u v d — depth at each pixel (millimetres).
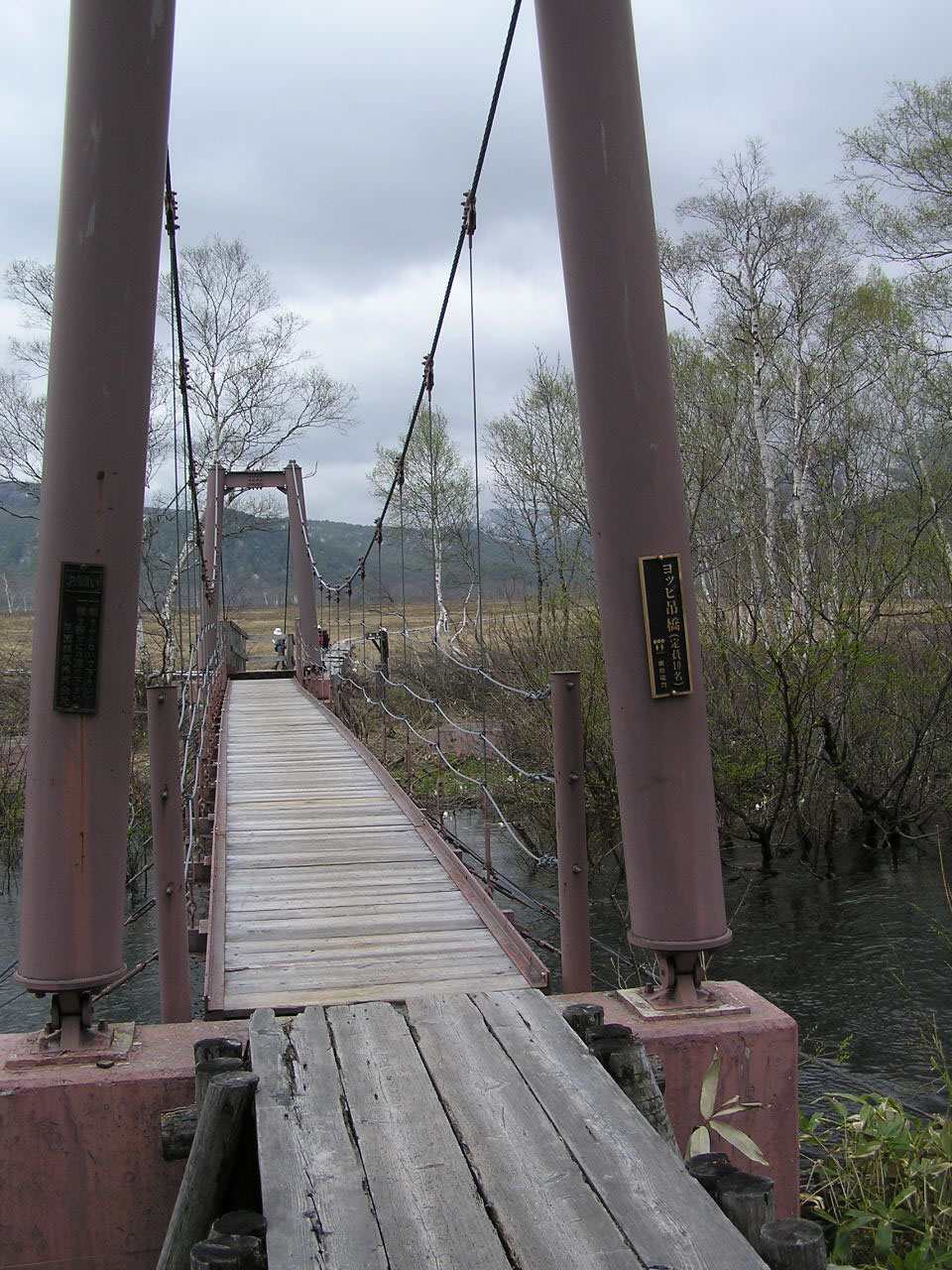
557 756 3105
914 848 9539
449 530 25531
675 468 2605
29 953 2445
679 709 2576
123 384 2486
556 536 16766
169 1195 2326
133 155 2465
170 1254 2000
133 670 2555
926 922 7508
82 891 2445
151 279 2527
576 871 3072
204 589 12875
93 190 2453
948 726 9383
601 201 2555
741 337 17547
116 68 2439
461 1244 1580
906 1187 3211
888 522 9117
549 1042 2238
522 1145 1834
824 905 8102
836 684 9047
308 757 8633
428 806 10594
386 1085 2059
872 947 7066
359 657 19109
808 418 15352
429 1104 1979
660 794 2568
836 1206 3230
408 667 14367
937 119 15156
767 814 9359
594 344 2580
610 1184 1711
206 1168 1996
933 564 9383
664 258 17672
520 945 3576
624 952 6996
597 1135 1856
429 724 13234
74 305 2471
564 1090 2018
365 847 5383
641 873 2607
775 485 16344
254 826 5953
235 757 8648
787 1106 2521
